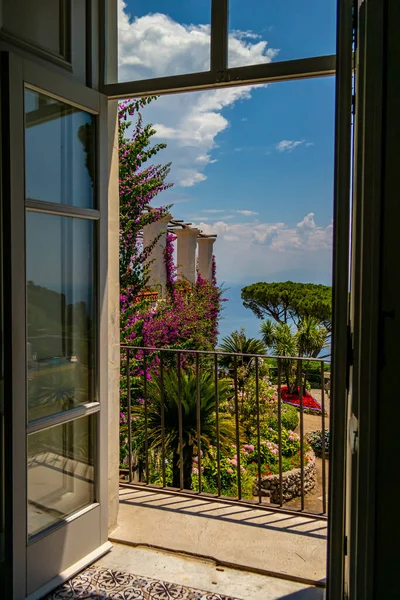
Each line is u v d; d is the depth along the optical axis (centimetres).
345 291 132
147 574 226
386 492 95
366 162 99
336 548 139
